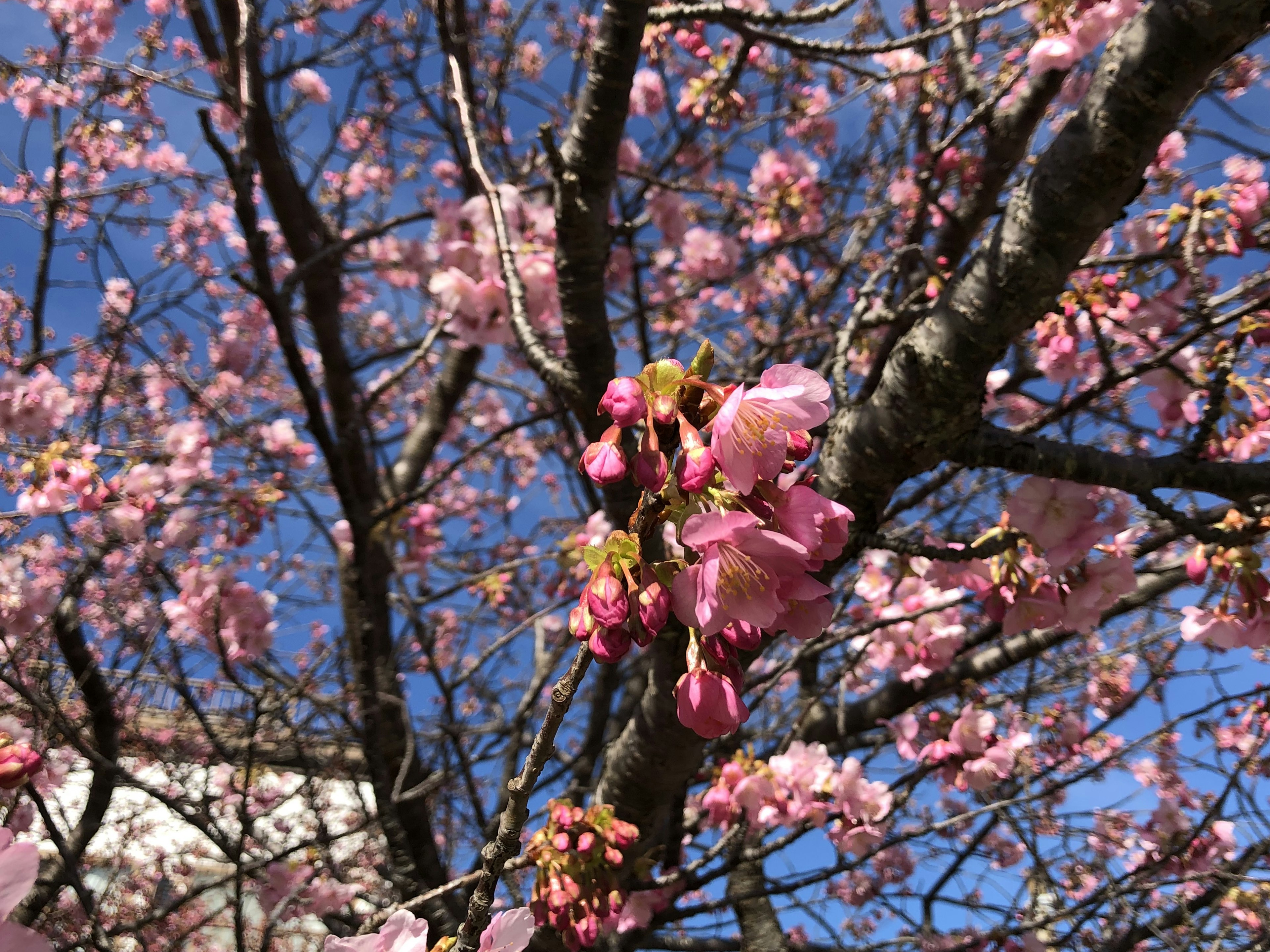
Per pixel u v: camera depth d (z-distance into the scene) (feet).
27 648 11.76
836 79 18.33
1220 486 8.27
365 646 12.73
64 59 16.75
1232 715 14.34
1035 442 8.66
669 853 13.93
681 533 3.61
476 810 12.59
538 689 14.83
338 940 4.51
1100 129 7.53
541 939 10.96
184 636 12.14
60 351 15.46
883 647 13.32
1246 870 11.57
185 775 11.76
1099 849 16.51
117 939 13.46
